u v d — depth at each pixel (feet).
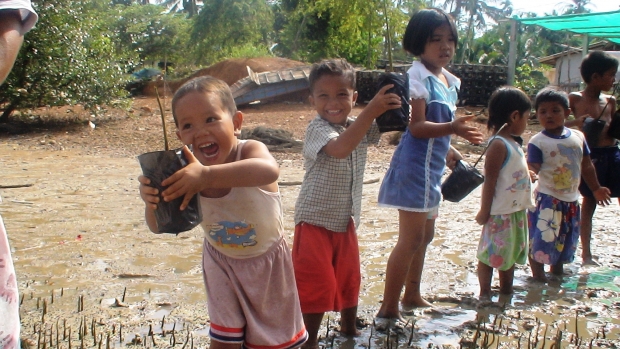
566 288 15.14
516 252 14.24
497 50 157.38
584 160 16.60
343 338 11.87
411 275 13.56
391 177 12.57
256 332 9.23
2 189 27.14
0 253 6.41
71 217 21.95
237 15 111.65
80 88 52.70
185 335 11.82
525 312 13.39
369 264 16.81
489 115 14.70
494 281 15.85
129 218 21.93
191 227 7.86
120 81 56.08
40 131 49.70
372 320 12.77
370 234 20.06
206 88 8.63
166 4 164.86
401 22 78.02
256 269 9.20
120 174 31.83
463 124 11.35
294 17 106.83
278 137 42.78
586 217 17.44
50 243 18.56
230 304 9.14
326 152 10.86
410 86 12.09
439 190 12.63
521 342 11.69
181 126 8.66
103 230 20.20
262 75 67.72
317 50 101.04
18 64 49.73
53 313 12.91
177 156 7.59
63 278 15.34
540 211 15.62
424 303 13.69
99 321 12.50
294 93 67.26
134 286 14.80
